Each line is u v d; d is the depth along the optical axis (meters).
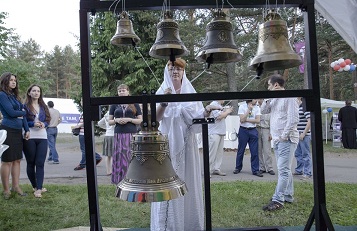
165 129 2.91
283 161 4.09
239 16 14.03
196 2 2.21
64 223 3.76
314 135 2.21
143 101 2.03
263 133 6.80
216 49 2.17
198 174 3.01
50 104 9.02
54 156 9.02
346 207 4.22
